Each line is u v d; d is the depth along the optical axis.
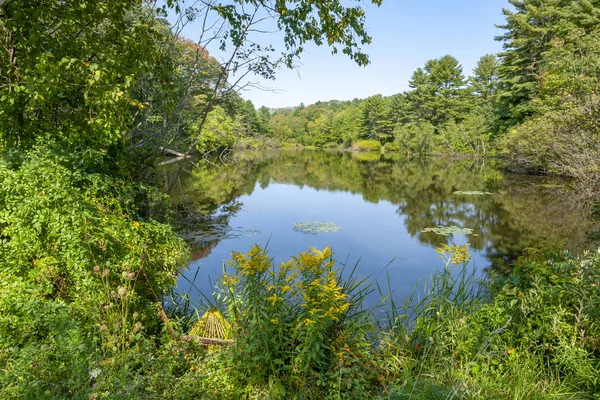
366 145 49.38
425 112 41.38
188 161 23.02
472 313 3.03
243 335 2.44
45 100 3.71
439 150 34.19
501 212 10.08
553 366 2.49
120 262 3.00
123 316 2.61
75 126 4.05
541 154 15.70
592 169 11.80
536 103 18.80
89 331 2.35
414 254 6.56
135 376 2.05
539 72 19.75
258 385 2.35
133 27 4.21
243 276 2.46
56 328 2.17
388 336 3.03
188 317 3.65
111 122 3.91
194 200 11.63
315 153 45.44
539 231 7.96
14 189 2.85
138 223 3.61
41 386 1.78
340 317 2.68
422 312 3.21
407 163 28.34
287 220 9.30
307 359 2.23
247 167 24.39
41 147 3.37
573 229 7.98
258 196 13.13
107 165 4.53
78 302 2.62
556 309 2.51
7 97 3.54
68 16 3.90
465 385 2.23
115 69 3.85
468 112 39.12
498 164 23.45
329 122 62.88
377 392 2.40
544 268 2.86
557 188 13.55
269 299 2.33
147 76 5.91
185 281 4.92
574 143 12.91
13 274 2.66
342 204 11.74
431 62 41.75
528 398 2.17
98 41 4.22
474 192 13.53
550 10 21.44
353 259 6.27
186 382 2.21
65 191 2.99
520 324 2.65
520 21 22.52
